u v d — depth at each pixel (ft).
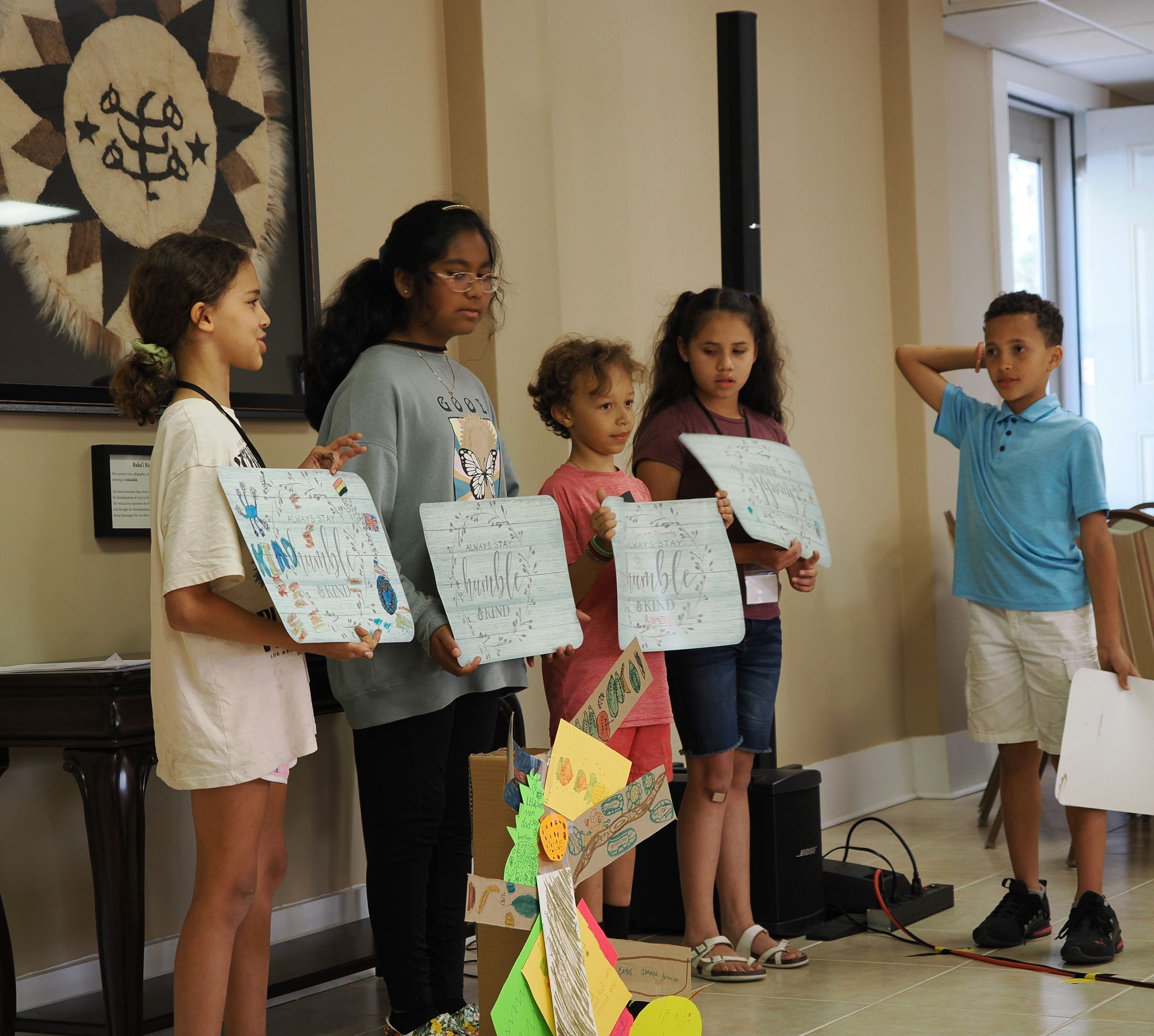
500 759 5.36
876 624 16.03
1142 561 11.87
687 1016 5.65
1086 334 20.53
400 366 7.56
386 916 7.25
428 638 7.20
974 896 11.25
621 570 8.31
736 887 9.67
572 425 8.69
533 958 5.08
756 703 9.57
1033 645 9.70
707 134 14.24
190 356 6.35
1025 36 18.03
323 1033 8.52
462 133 11.22
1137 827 13.83
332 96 10.38
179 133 9.21
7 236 8.21
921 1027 7.95
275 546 6.09
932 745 16.34
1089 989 8.57
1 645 8.20
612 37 12.91
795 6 15.20
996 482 9.95
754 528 8.85
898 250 16.70
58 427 8.57
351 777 10.32
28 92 8.34
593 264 12.59
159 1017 7.33
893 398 16.67
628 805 5.65
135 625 8.97
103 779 7.09
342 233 10.43
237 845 6.17
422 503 7.42
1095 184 20.10
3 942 7.61
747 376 9.46
